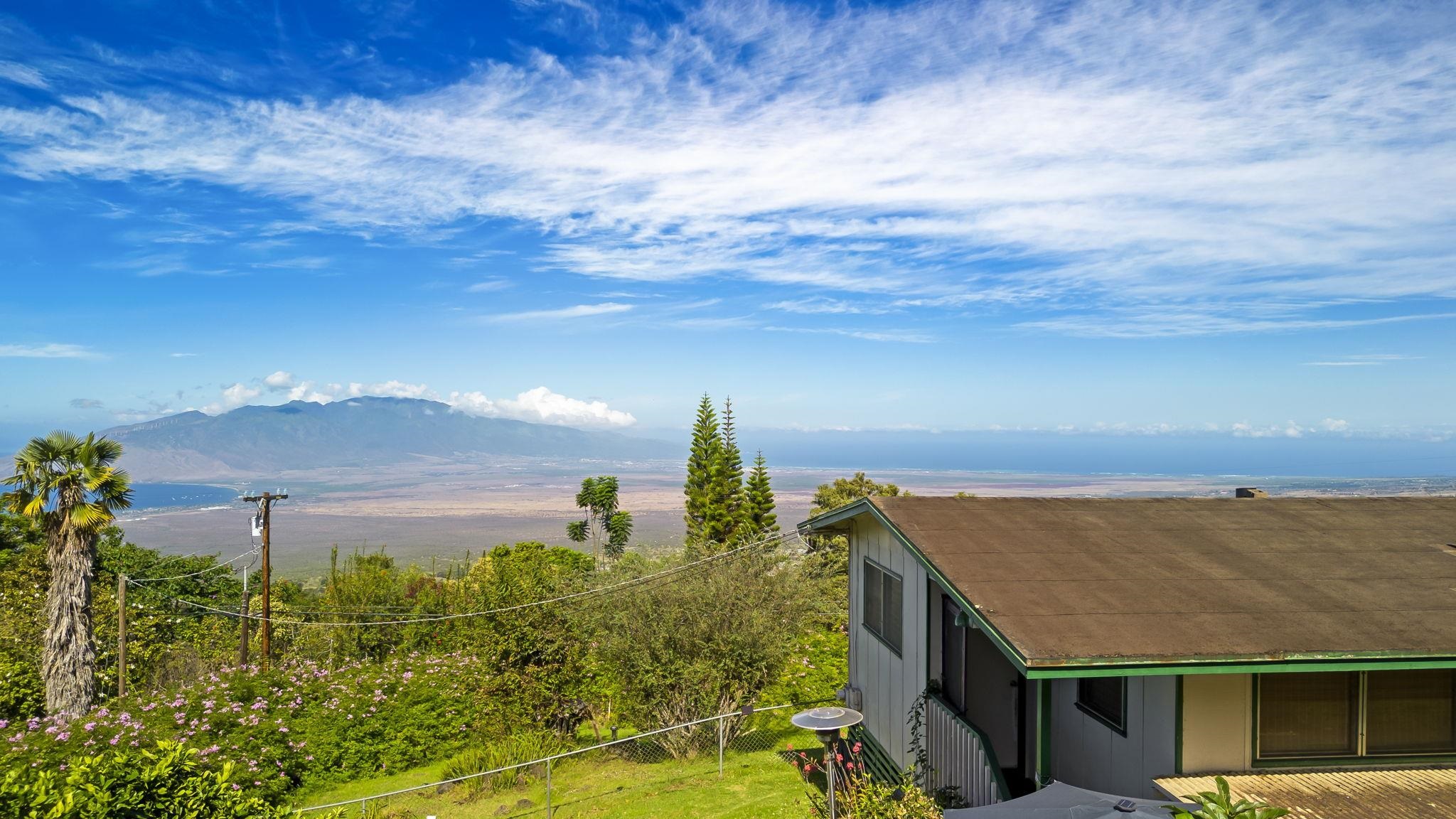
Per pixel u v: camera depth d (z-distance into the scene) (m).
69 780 4.92
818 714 7.91
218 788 5.25
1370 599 6.57
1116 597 6.54
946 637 9.23
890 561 10.75
